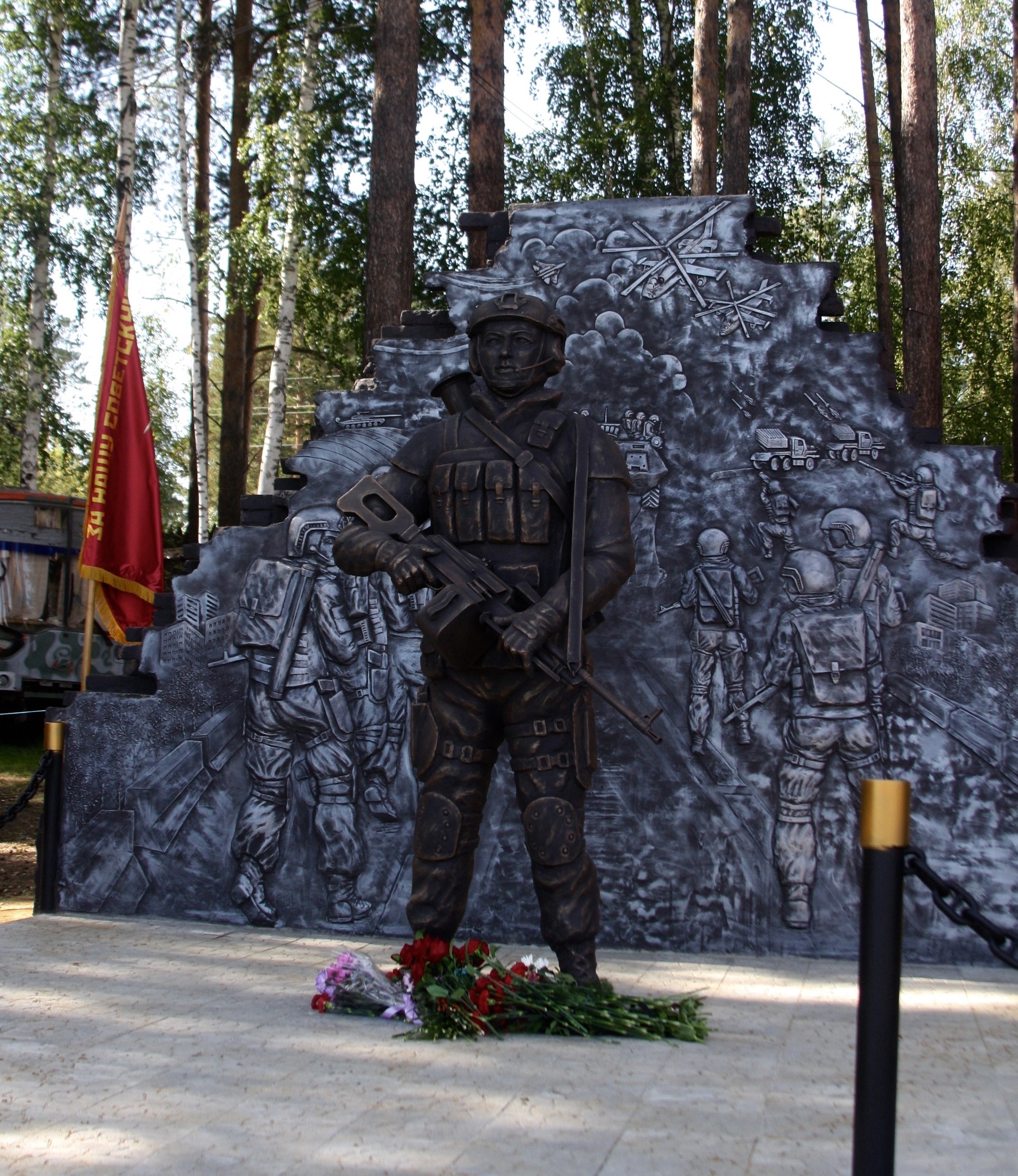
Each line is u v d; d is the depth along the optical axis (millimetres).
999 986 5746
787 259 27250
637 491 6871
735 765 6602
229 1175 3088
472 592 4883
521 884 6703
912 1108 3771
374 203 14219
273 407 20000
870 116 19719
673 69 24766
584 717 5066
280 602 7105
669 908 6551
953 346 29109
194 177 23828
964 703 6449
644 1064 4207
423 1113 3590
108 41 21172
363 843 6895
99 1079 3887
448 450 5230
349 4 21203
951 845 6375
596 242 7113
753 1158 3266
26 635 20625
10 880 9789
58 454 33469
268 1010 4871
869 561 6621
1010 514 6691
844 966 6156
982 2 29328
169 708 7172
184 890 7059
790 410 6816
